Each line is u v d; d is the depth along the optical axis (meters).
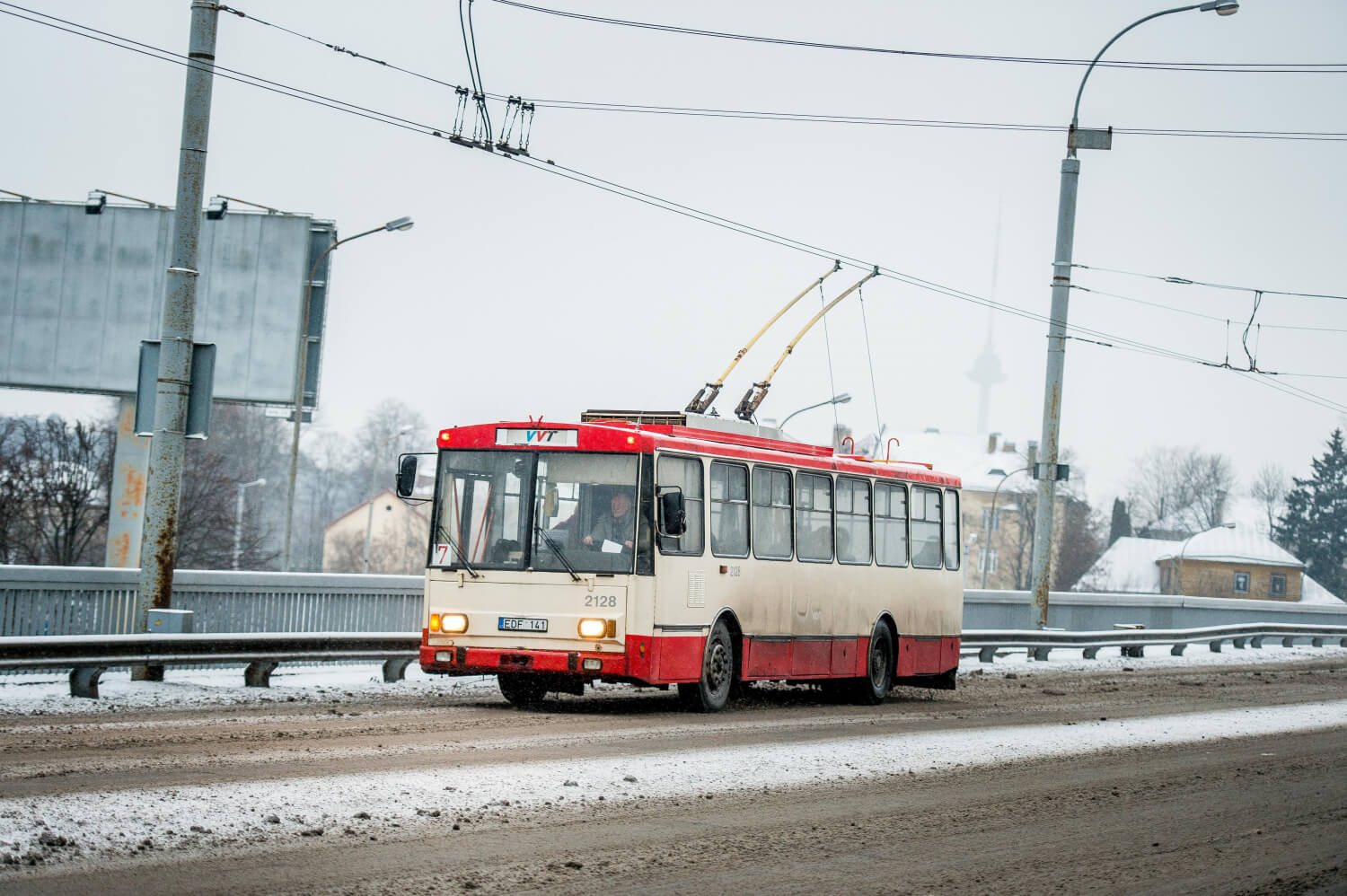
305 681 20.06
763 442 20.45
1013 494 121.69
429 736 14.29
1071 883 9.11
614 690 21.95
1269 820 11.95
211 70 18.64
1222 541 116.06
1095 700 23.34
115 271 46.50
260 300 45.12
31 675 18.38
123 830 9.00
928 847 10.12
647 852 9.43
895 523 23.39
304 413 45.09
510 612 17.81
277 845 8.94
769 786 12.38
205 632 20.61
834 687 22.72
